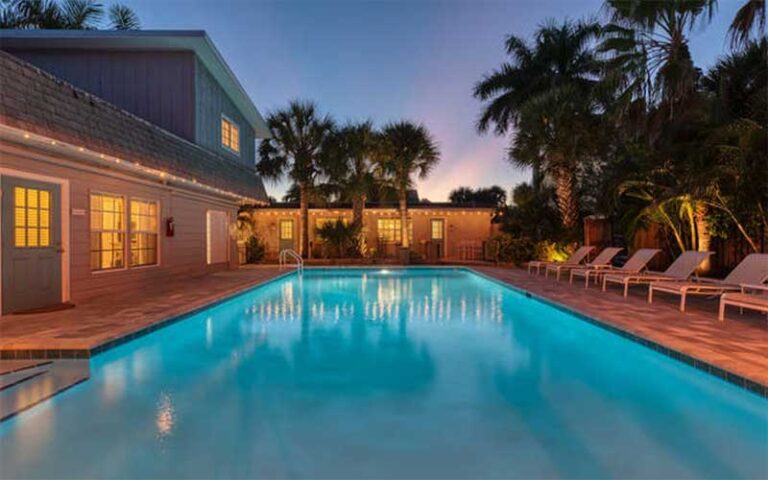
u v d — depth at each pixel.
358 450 3.40
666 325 6.35
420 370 5.35
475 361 5.74
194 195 13.58
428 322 8.15
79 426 3.81
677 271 9.15
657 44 11.66
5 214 7.14
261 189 18.11
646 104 11.98
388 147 19.81
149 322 6.64
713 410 4.20
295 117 19.83
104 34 11.70
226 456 3.31
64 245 8.27
